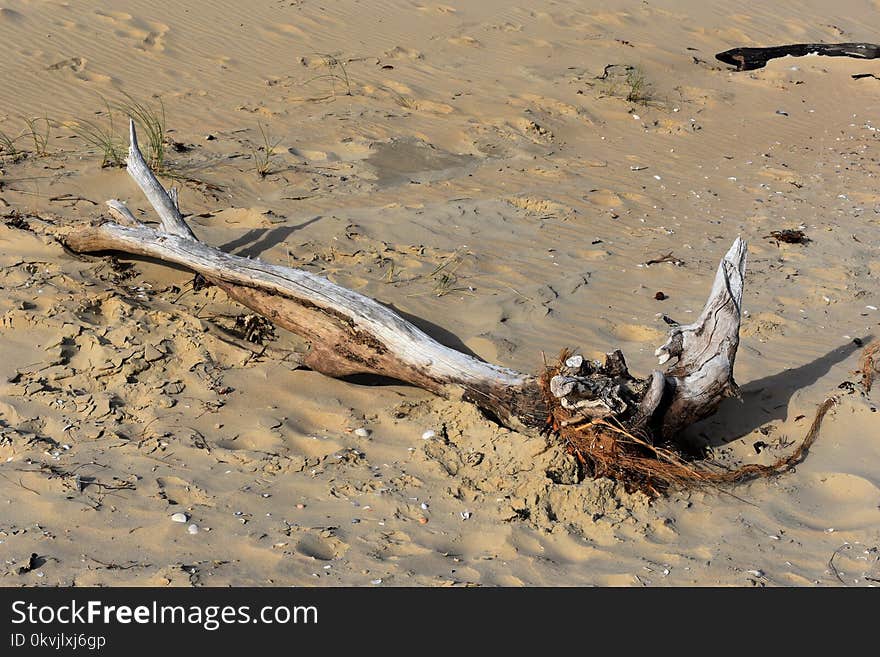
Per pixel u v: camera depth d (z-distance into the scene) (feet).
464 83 43.73
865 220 30.73
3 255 24.48
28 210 27.48
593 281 25.13
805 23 57.16
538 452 16.80
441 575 14.25
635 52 49.55
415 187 32.09
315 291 20.51
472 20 52.03
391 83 42.93
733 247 16.87
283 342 21.49
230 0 51.24
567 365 17.04
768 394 19.29
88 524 15.08
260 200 30.04
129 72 42.22
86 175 30.42
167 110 38.37
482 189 32.48
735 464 17.37
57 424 17.90
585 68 46.60
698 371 17.06
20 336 20.68
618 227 29.76
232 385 19.45
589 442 16.70
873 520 15.69
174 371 19.86
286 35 48.16
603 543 15.23
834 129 42.24
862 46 52.11
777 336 21.99
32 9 46.83
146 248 23.59
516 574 14.34
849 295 24.44
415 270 25.16
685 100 44.68
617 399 16.44
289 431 18.04
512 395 17.72
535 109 41.04
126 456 16.99
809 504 16.31
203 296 23.15
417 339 19.07
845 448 17.66
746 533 15.49
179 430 17.87
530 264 26.22
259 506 15.78
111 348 20.15
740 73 49.16
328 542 14.93
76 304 21.91
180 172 31.27
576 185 33.42
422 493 16.24
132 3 49.32
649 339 22.08
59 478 16.07
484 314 22.85
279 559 14.42
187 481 16.31
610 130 40.06
